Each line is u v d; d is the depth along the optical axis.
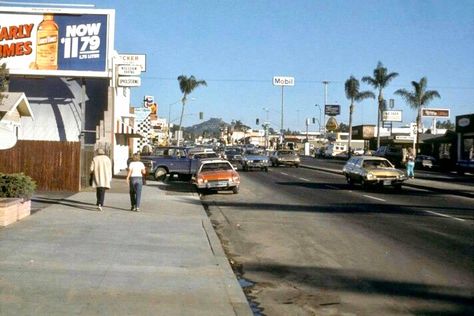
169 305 7.26
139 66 30.64
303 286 8.92
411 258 11.02
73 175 22.50
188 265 9.72
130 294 7.68
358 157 29.78
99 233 12.60
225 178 24.58
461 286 8.86
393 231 14.42
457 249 11.98
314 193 25.72
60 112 30.80
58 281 8.20
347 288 8.78
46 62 28.88
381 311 7.56
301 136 160.50
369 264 10.50
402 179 27.66
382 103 69.94
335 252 11.67
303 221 16.30
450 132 59.09
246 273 9.84
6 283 7.97
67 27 28.95
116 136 34.59
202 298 7.66
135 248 11.03
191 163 32.72
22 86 30.59
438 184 31.08
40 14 28.94
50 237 11.77
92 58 28.94
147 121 54.09
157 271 9.16
